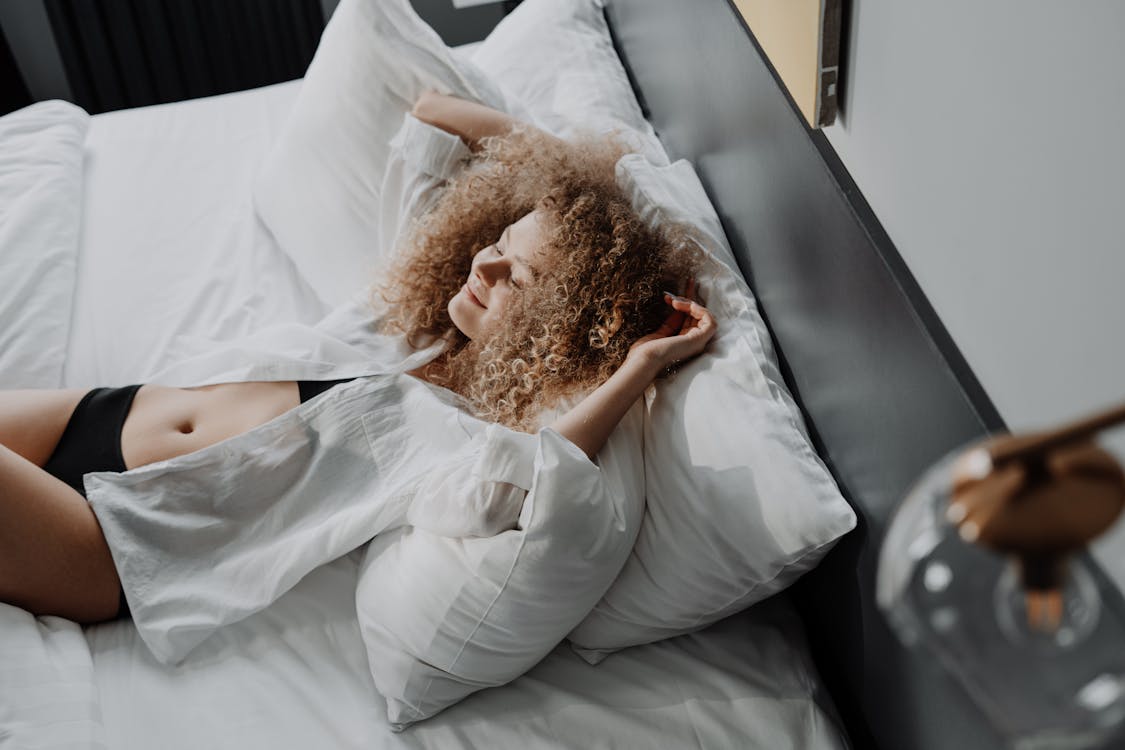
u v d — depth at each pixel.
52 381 1.54
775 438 1.11
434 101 1.67
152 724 1.12
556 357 1.34
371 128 1.72
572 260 1.37
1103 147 0.54
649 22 1.71
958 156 0.73
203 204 1.91
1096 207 0.55
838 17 0.90
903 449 0.90
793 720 1.12
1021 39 0.61
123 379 1.57
